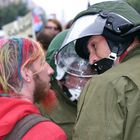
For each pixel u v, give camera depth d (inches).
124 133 63.9
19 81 66.9
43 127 63.4
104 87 66.7
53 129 63.7
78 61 86.5
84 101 69.1
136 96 64.3
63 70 89.1
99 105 66.2
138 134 63.4
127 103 64.4
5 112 63.8
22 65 66.9
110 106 65.3
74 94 89.7
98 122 65.6
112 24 74.5
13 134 62.8
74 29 80.9
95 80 69.2
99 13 77.9
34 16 313.9
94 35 76.1
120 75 66.7
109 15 76.0
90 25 77.5
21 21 301.9
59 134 63.6
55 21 184.1
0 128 62.3
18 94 66.6
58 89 92.5
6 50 66.8
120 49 74.6
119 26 74.0
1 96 65.7
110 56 75.1
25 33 300.8
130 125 63.4
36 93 69.8
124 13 76.4
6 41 68.1
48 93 73.0
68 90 90.2
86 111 67.3
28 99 67.9
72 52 86.7
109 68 75.9
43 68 68.8
